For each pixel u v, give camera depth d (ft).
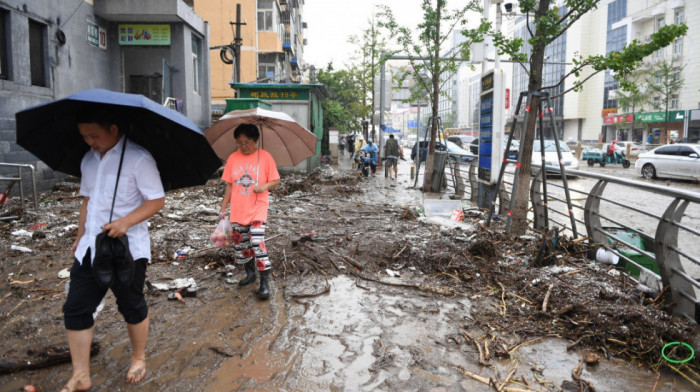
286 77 121.08
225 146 17.26
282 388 9.74
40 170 35.60
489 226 24.91
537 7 22.18
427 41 48.06
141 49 55.47
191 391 9.54
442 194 44.65
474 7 46.42
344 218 28.14
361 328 12.84
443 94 50.29
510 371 10.74
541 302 14.49
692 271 20.04
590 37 241.96
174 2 48.29
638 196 44.55
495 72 30.32
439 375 10.46
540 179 25.18
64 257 18.39
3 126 31.99
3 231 22.04
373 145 64.80
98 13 47.24
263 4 104.12
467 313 14.08
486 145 32.53
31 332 11.93
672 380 10.60
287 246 20.59
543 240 17.93
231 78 102.47
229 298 14.94
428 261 18.53
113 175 8.62
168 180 9.97
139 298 9.36
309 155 17.34
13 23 33.30
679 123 177.99
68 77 41.45
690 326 12.33
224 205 15.29
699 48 171.63
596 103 241.76
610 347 11.95
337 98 125.59
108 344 11.43
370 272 17.90
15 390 9.27
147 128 9.04
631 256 17.79
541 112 22.08
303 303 14.65
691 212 35.09
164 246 20.18
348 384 9.97
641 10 201.16
